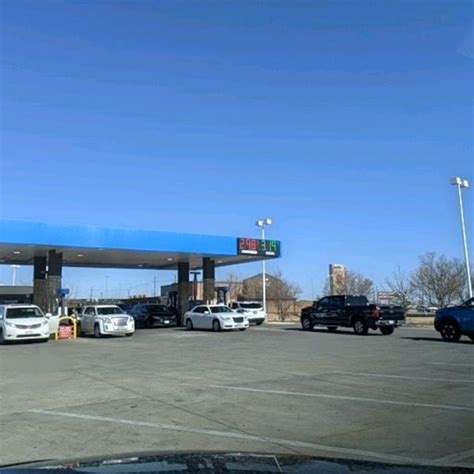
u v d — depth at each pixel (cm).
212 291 4153
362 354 1939
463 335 2581
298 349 2158
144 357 1947
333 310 3212
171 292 4841
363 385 1266
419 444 768
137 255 3912
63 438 820
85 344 2606
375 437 809
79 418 957
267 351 2091
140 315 4053
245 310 4106
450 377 1374
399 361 1717
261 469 239
